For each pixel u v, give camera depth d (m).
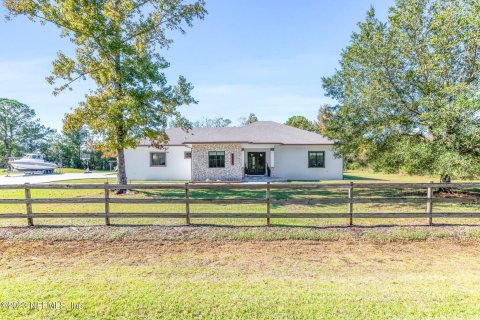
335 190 15.24
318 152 21.66
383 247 5.68
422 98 10.32
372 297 3.33
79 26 11.18
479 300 3.24
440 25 10.57
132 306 3.12
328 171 21.58
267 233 6.40
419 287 3.64
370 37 11.75
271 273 4.27
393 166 12.84
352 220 7.37
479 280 3.91
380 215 6.93
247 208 9.57
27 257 5.12
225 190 15.27
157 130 13.95
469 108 8.51
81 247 5.70
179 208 9.59
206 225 6.93
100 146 13.29
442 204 10.22
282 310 3.04
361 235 6.31
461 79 11.04
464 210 8.91
